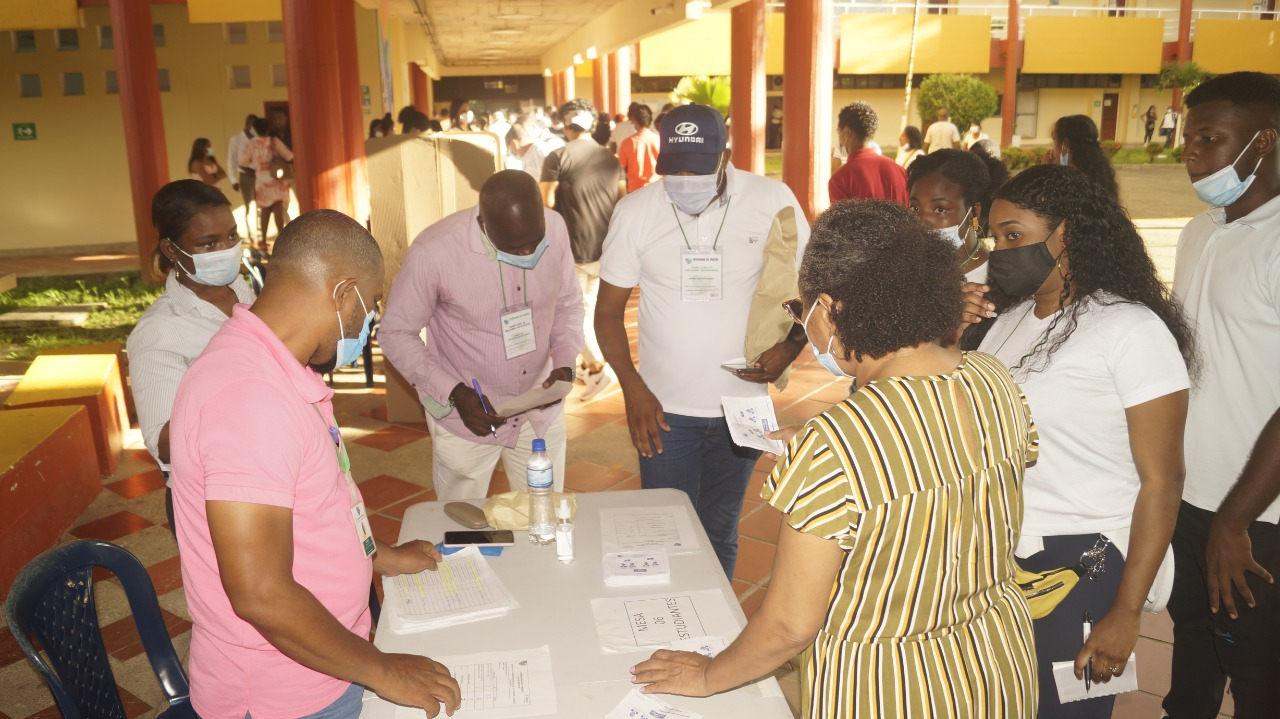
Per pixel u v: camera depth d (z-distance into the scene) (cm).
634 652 173
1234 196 213
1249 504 188
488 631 181
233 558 140
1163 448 170
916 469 129
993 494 136
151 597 206
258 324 149
